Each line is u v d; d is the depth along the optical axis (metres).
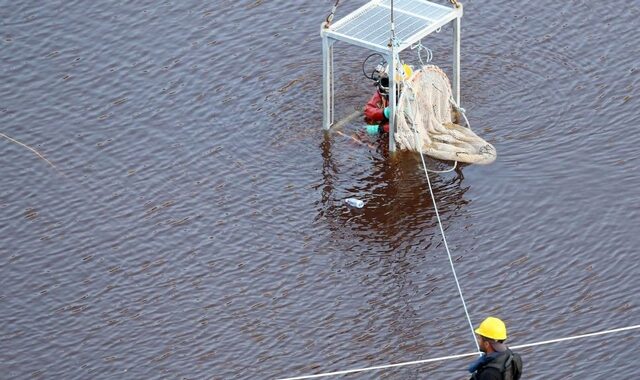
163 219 40.75
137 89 47.22
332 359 34.69
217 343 35.50
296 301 36.97
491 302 36.59
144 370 34.66
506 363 25.83
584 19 50.12
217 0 51.97
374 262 38.50
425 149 43.31
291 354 34.97
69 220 40.88
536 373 33.88
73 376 34.56
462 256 38.53
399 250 38.97
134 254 39.22
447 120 44.75
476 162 42.66
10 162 43.72
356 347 35.12
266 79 47.53
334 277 37.91
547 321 35.75
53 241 39.94
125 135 44.88
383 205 41.06
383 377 33.97
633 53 48.12
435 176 42.25
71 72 48.31
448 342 35.12
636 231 39.09
